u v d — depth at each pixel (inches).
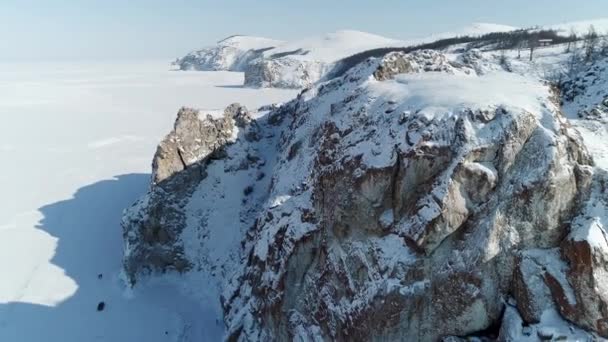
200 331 1440.7
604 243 826.2
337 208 1066.7
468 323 895.7
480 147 910.4
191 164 1781.5
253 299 1268.5
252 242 1488.7
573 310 820.6
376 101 1168.2
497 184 906.7
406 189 971.9
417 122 987.9
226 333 1322.6
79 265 1802.4
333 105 1358.3
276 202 1362.0
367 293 979.3
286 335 1149.1
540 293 855.7
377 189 1010.7
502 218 895.1
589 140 1117.1
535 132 918.4
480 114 944.9
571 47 3732.8
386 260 965.2
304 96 1943.9
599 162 984.3
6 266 1802.4
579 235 836.0
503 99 991.0
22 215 2258.9
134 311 1530.5
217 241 1702.8
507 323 861.2
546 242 892.6
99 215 2219.5
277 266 1205.7
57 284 1676.9
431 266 924.0
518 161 912.9
